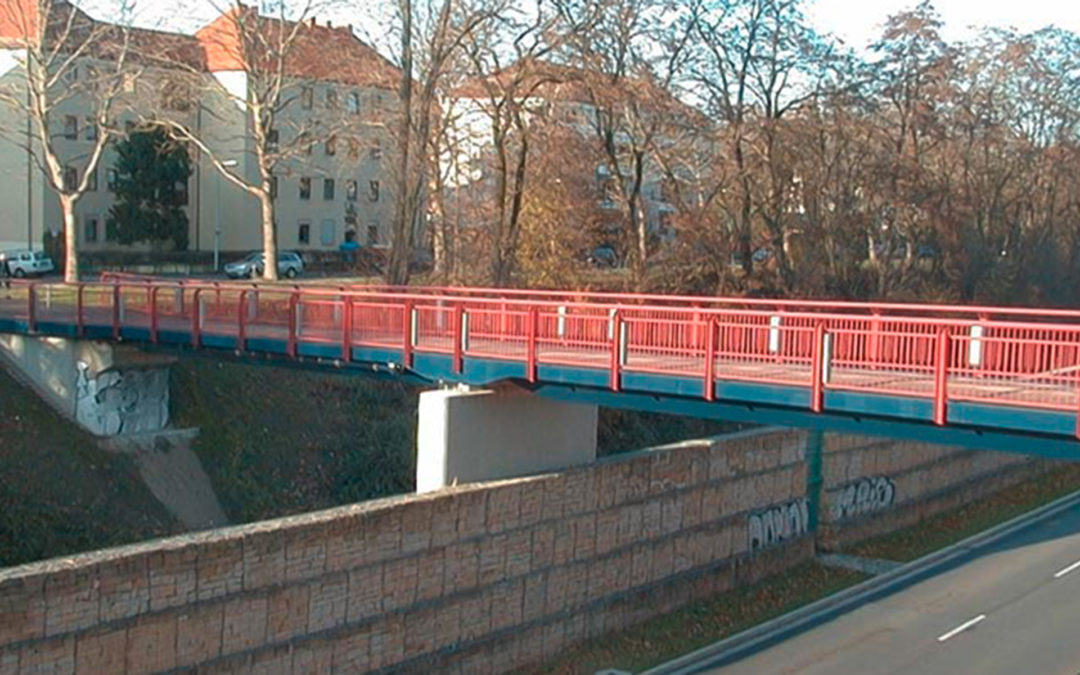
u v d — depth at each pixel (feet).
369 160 224.94
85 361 90.94
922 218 175.73
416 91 126.11
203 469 93.76
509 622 78.23
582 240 147.54
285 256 196.44
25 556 76.38
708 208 148.97
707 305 130.11
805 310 140.46
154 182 195.00
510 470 80.38
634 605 88.43
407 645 71.61
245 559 63.26
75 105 188.03
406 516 71.15
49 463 85.05
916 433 58.08
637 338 69.26
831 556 112.27
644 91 129.90
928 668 83.41
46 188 184.96
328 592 67.26
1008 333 77.46
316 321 80.12
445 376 74.95
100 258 189.67
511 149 143.84
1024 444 54.39
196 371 99.81
